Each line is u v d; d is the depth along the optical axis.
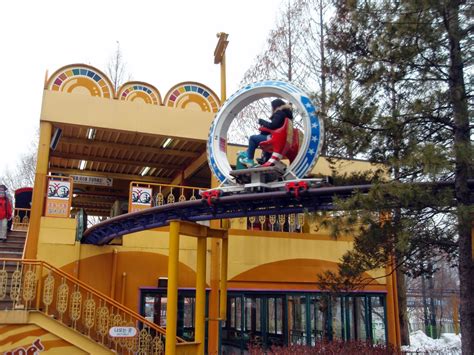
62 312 10.98
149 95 16.12
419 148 7.65
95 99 15.05
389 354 11.80
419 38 8.65
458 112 8.46
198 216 11.58
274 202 10.59
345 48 11.15
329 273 11.95
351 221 8.22
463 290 8.59
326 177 9.91
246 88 11.38
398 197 7.87
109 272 14.33
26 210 19.23
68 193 14.43
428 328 28.97
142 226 12.33
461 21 8.46
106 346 11.02
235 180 10.88
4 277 10.59
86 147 18.16
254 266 15.67
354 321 16.41
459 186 8.24
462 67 8.80
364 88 9.34
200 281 11.95
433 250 10.99
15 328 10.48
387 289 17.08
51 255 13.83
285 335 15.52
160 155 18.97
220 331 12.55
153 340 11.31
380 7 9.17
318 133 10.01
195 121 15.96
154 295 14.63
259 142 10.66
